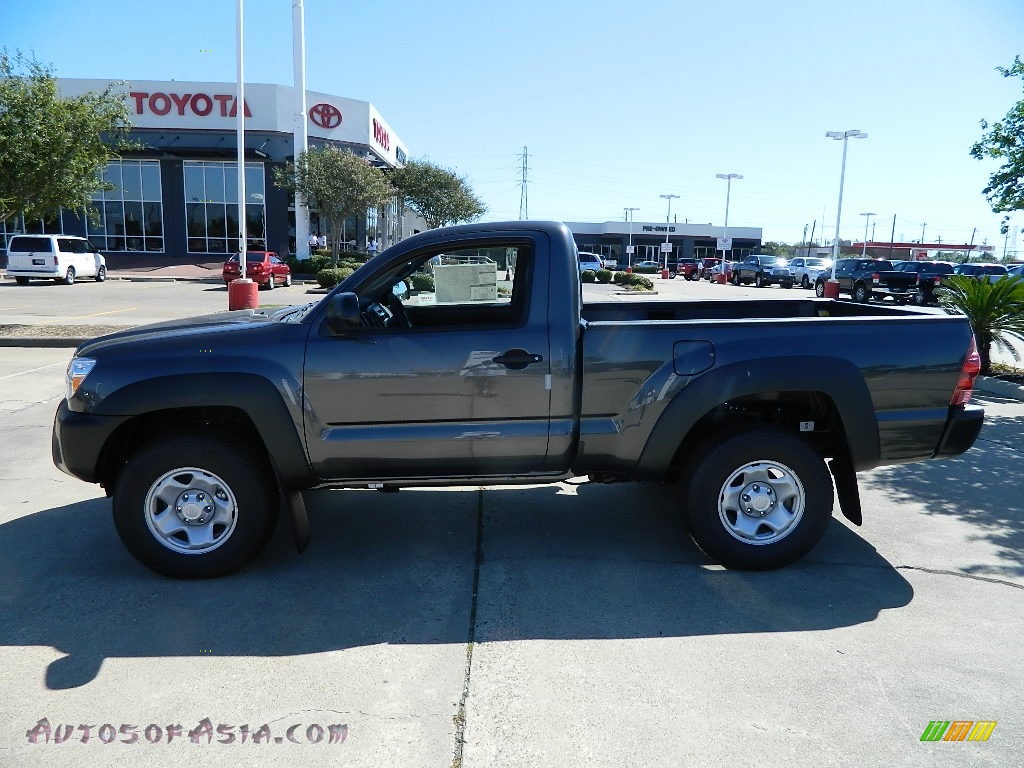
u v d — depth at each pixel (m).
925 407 3.92
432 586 3.81
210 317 4.43
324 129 40.81
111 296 22.86
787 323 3.86
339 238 39.94
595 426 3.89
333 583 3.84
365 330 3.76
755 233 83.19
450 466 3.91
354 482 3.95
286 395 3.72
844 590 3.78
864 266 30.89
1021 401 8.83
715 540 3.92
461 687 2.93
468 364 3.76
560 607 3.59
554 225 3.90
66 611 3.52
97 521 4.70
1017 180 9.91
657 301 5.46
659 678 2.99
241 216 25.11
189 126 39.03
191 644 3.24
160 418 4.03
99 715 2.74
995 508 5.00
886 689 2.92
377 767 2.47
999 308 9.95
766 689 2.91
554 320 3.81
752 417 4.18
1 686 2.92
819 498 3.90
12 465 5.88
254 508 3.82
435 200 43.41
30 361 10.76
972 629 3.38
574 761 2.50
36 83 12.98
